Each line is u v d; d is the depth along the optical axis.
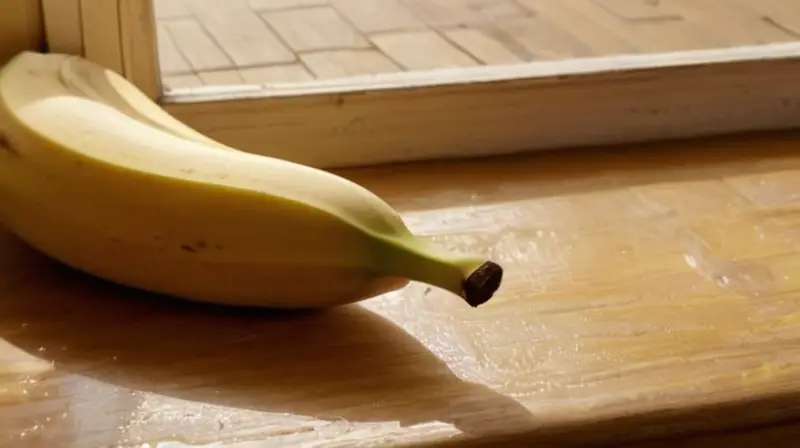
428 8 0.70
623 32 0.64
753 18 0.66
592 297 0.39
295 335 0.36
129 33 0.43
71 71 0.40
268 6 0.68
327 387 0.34
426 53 0.59
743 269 0.41
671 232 0.43
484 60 0.58
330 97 0.46
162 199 0.34
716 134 0.51
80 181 0.35
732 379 0.35
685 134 0.51
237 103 0.45
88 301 0.37
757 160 0.49
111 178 0.35
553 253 0.42
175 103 0.44
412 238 0.34
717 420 0.35
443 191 0.46
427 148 0.48
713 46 0.58
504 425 0.33
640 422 0.34
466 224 0.43
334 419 0.33
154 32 0.44
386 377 0.35
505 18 0.68
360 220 0.34
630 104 0.50
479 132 0.48
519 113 0.48
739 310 0.39
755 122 0.52
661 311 0.38
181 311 0.37
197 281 0.35
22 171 0.36
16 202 0.36
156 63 0.44
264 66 0.55
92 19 0.43
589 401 0.34
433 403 0.34
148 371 0.34
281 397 0.34
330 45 0.60
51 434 0.32
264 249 0.34
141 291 0.38
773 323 0.38
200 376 0.34
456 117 0.48
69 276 0.38
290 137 0.46
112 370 0.34
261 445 0.32
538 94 0.48
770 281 0.40
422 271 0.34
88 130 0.36
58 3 0.42
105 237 0.35
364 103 0.46
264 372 0.35
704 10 0.68
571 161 0.49
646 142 0.51
